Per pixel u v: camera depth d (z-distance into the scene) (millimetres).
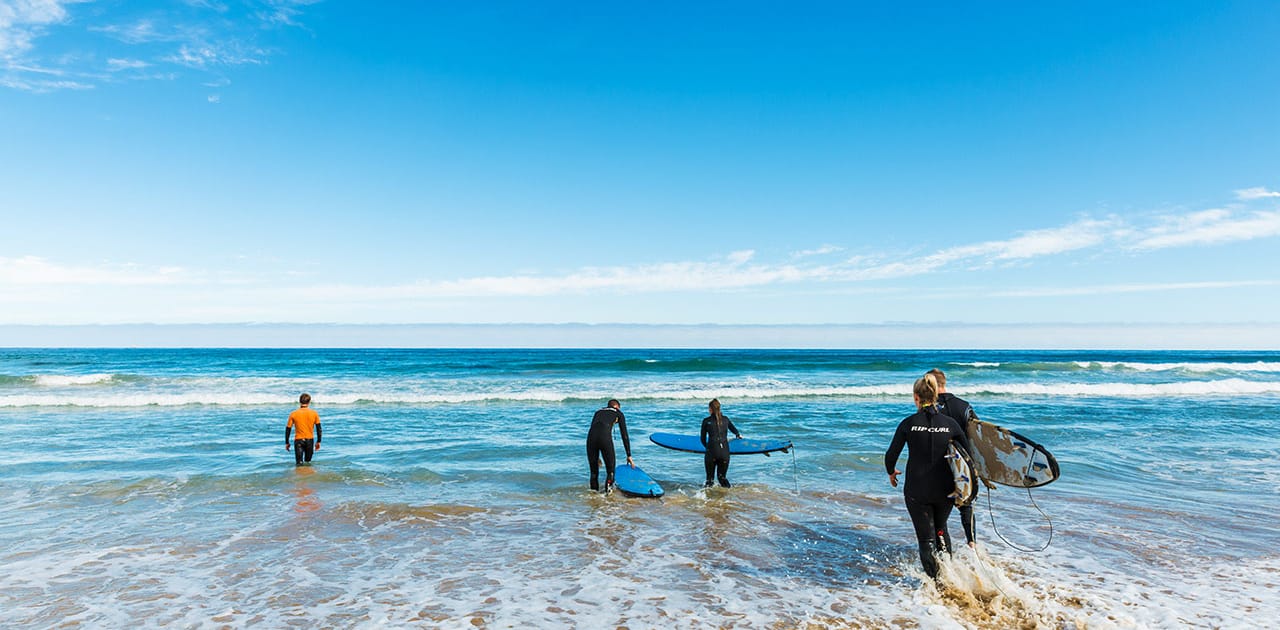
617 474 9508
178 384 26766
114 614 4773
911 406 20328
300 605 4969
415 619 4688
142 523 7398
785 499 8789
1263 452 12312
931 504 5094
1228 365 41094
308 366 41531
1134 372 37125
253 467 10680
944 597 4980
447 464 11094
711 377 32094
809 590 5297
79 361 48469
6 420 16516
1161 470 10648
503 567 5949
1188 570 5754
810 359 55469
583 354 86188
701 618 4703
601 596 5180
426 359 56500
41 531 7055
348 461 11242
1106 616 4594
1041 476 5035
